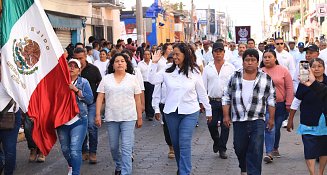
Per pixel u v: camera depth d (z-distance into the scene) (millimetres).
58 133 7965
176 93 7758
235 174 8578
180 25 55125
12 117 7641
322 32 34625
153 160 9797
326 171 8547
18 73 7676
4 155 8164
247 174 7426
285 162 9328
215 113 9703
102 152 10617
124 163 7840
